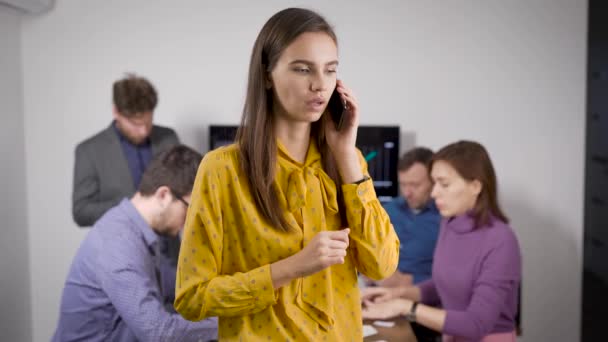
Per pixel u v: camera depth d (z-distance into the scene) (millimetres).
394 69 3535
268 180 938
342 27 3516
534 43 3514
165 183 1804
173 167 1815
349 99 966
